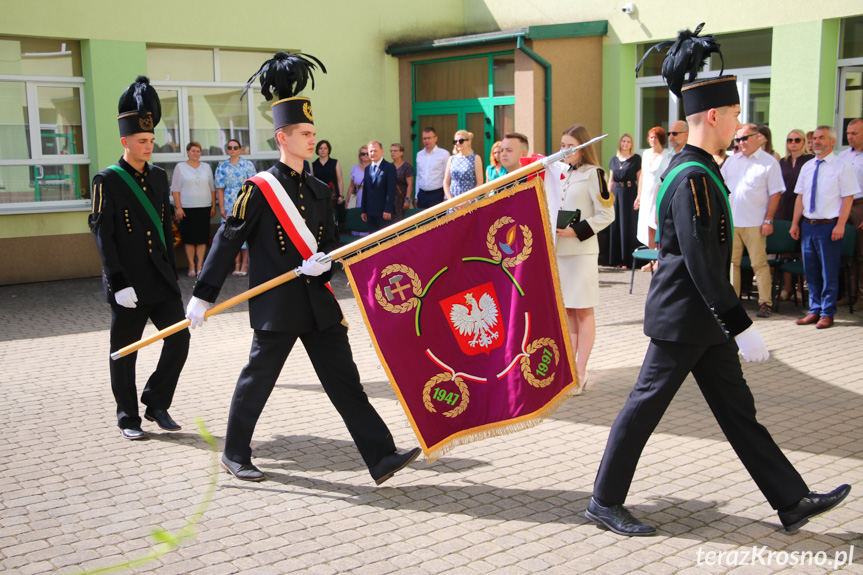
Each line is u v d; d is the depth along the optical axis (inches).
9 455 186.4
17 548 140.1
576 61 492.1
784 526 140.9
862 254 323.0
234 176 445.4
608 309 346.9
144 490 165.6
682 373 137.7
